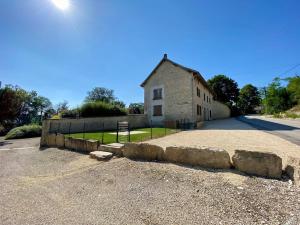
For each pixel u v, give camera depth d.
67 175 5.80
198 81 23.31
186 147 5.67
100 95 47.56
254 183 4.06
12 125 29.20
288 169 4.33
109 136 11.14
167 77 21.83
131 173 5.37
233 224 2.83
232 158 4.93
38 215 3.46
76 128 16.12
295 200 3.32
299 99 32.53
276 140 8.36
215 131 12.95
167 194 3.99
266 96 41.22
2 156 9.62
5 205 3.93
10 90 27.33
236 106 57.91
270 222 2.80
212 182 4.29
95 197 4.12
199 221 2.98
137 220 3.13
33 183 5.30
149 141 9.36
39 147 11.91
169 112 21.30
